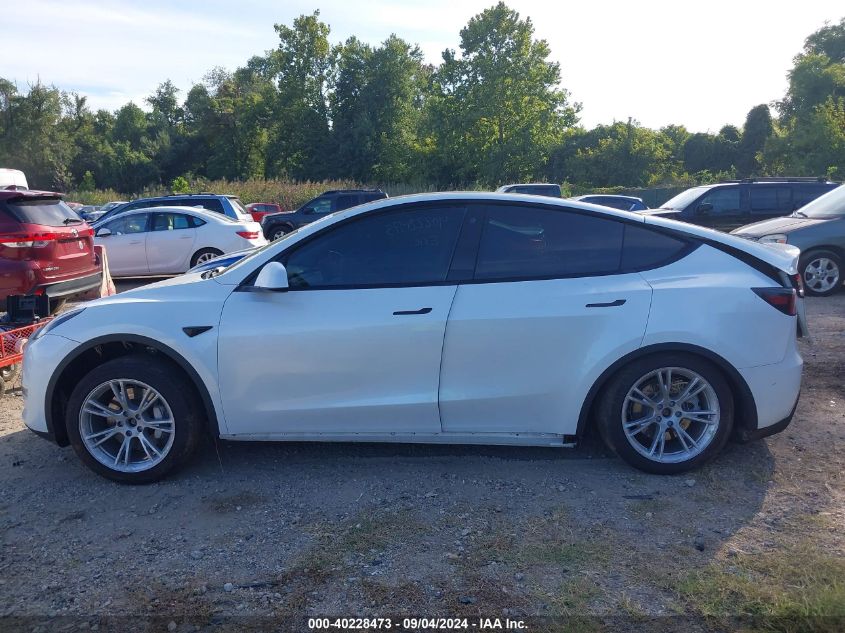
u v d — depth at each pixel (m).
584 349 3.80
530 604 2.79
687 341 3.76
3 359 5.67
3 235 7.57
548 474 4.02
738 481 3.86
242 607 2.81
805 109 54.88
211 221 13.59
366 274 3.94
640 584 2.91
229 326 3.86
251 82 75.75
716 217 13.45
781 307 3.87
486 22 51.41
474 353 3.82
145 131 76.06
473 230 3.96
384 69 59.00
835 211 9.91
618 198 18.50
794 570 2.97
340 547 3.25
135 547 3.30
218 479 4.04
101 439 3.97
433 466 4.16
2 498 3.84
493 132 53.94
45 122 66.50
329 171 60.19
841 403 5.06
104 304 4.06
